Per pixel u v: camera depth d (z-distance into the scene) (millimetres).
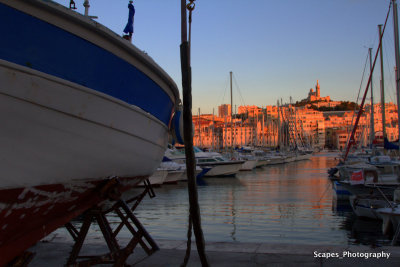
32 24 3348
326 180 30922
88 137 3938
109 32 3955
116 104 4223
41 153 3510
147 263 5539
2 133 3189
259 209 16094
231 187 26078
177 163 31500
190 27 5637
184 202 18500
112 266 5238
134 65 4531
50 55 3498
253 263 5344
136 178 5539
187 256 5070
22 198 3518
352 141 28922
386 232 11000
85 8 5457
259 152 61344
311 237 10797
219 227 12227
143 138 4992
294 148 81062
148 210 16000
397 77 17250
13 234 3805
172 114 6531
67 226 6449
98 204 5223
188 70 4848
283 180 31531
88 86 3871
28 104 3295
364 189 16516
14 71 3164
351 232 11508
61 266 5457
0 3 3135
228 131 129750
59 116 3574
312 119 174250
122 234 10953
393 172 18703
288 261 5402
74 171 3934
